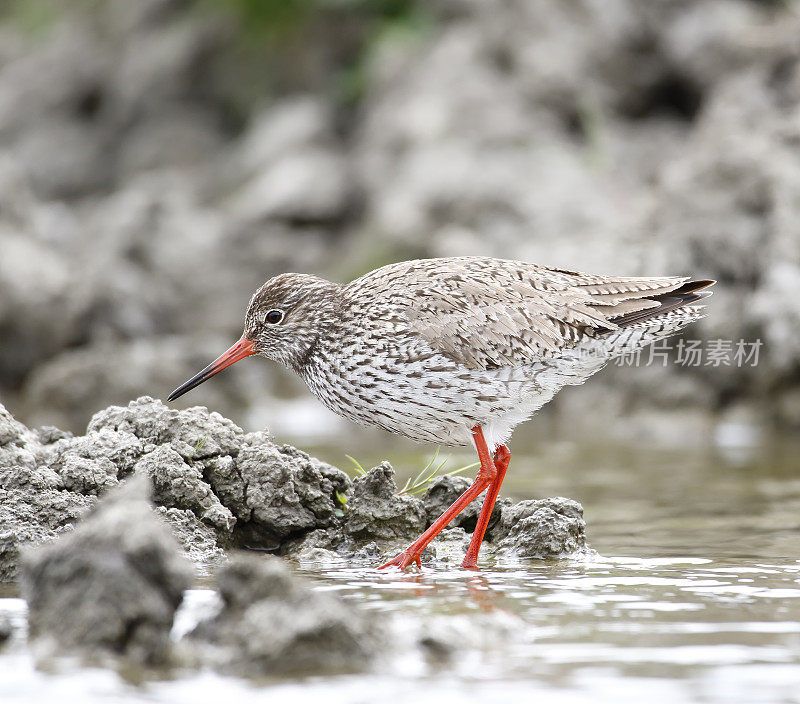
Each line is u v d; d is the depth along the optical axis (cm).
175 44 2947
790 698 505
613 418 1766
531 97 2288
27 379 2030
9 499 812
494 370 901
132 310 2175
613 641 592
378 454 1448
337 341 928
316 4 2789
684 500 1112
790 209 1655
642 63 2262
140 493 634
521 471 1319
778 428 1636
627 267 1753
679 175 1792
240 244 2436
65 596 581
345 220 2461
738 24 2162
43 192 2897
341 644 555
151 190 2656
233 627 574
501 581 758
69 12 3300
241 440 940
